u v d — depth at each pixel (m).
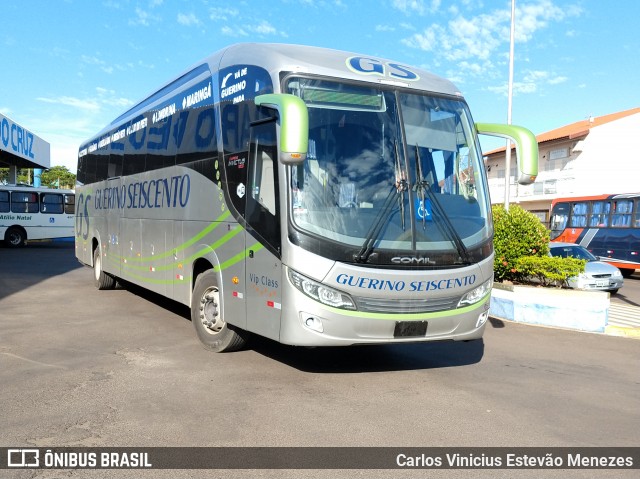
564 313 9.96
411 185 5.79
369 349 7.62
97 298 11.55
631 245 21.66
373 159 5.73
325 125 5.65
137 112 10.34
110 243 11.66
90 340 7.74
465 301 5.98
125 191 10.67
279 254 5.53
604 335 9.44
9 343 7.49
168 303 11.04
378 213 5.57
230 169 6.55
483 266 6.07
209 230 7.03
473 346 8.20
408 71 6.54
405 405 5.32
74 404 5.16
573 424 4.98
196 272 7.61
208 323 7.21
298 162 4.95
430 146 6.08
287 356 7.01
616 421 5.09
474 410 5.25
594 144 41.66
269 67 5.96
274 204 5.63
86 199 14.03
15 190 29.53
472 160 6.41
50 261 20.83
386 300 5.52
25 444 4.28
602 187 41.69
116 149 11.49
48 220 30.41
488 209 6.36
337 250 5.34
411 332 5.68
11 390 5.54
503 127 6.38
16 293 12.14
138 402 5.23
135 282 9.99
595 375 6.77
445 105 6.39
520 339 8.89
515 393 5.85
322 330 5.38
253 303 6.02
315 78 5.77
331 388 5.77
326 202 5.47
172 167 8.33
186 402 5.25
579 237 24.44
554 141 43.88
